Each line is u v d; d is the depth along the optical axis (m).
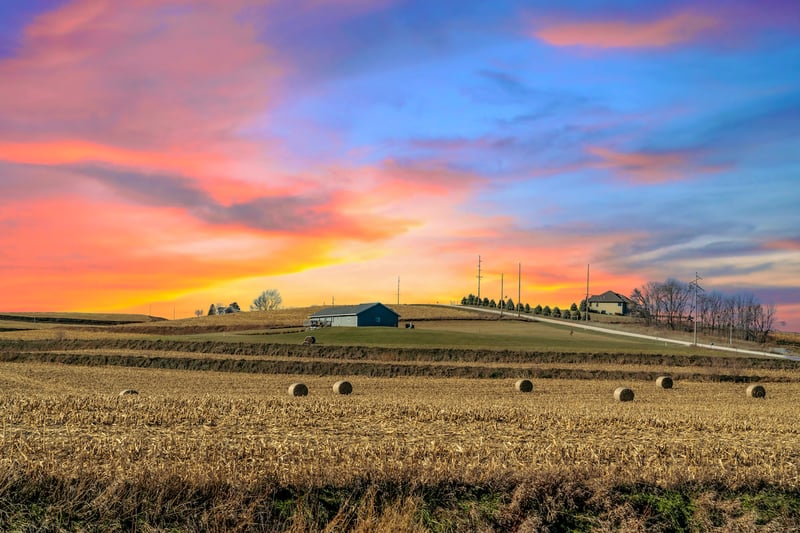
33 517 13.97
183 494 14.88
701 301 178.50
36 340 92.56
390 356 77.50
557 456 20.38
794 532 15.93
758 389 51.94
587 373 66.69
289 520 14.48
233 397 39.66
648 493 17.06
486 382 58.69
